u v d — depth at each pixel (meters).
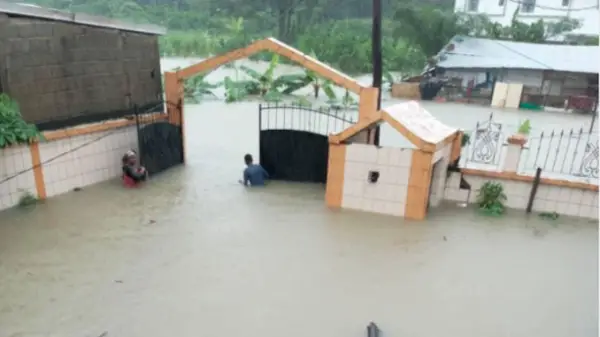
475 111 23.09
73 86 10.01
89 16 9.91
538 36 33.09
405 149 8.65
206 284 6.71
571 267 7.43
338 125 17.67
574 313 6.26
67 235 8.09
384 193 9.06
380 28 11.27
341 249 7.81
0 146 8.54
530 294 6.68
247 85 25.64
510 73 25.73
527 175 9.31
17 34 8.83
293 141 10.88
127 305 6.19
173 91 11.75
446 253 7.77
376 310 6.22
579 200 9.11
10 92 8.89
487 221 9.00
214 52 42.56
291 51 10.61
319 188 10.69
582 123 20.22
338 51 37.75
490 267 7.36
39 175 9.35
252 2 50.44
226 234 8.28
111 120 10.85
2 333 5.59
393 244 8.03
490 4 37.78
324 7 48.25
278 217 9.02
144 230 8.37
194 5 55.03
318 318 6.01
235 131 16.50
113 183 10.61
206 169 11.90
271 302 6.32
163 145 11.49
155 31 11.65
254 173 10.67
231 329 5.76
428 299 6.50
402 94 26.98
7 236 7.99
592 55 25.50
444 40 34.50
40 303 6.19
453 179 9.75
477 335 5.79
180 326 5.80
